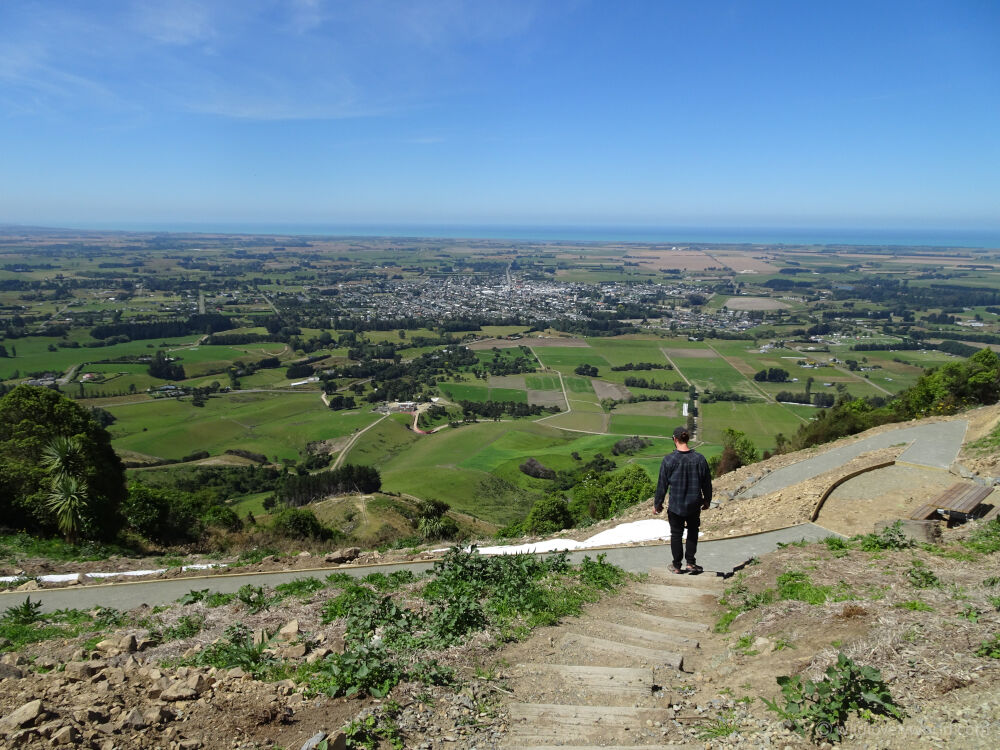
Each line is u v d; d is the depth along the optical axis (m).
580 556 9.92
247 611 8.09
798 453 19.45
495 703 4.87
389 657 5.51
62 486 16.34
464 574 8.05
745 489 15.84
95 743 3.94
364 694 4.85
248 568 11.03
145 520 17.95
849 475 14.01
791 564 7.66
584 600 7.38
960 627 5.07
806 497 12.95
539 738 4.33
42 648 7.18
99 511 16.86
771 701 4.52
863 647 4.92
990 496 11.73
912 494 12.55
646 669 5.38
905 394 29.41
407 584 8.54
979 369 25.69
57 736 3.88
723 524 12.06
